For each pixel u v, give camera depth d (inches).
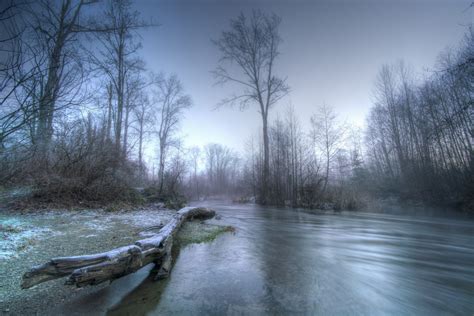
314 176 738.2
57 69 181.6
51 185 312.2
